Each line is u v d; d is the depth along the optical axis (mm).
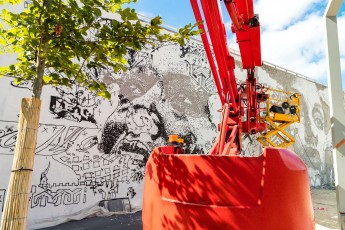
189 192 1837
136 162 10070
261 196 1702
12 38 2404
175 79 12016
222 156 1840
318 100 21219
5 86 7633
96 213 8531
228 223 1664
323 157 20312
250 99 6020
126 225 7586
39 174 7859
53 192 8016
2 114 7469
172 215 1850
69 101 8789
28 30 2215
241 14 4016
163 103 11367
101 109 9508
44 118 8203
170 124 11422
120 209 9102
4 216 1835
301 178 1914
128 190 9648
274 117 12164
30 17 2096
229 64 4785
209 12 3039
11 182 1893
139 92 10672
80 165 8703
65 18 2287
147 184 2252
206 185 1792
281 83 18406
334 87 5266
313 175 19016
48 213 7789
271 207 1683
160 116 11148
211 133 12891
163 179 2031
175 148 2980
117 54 2533
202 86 13031
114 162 9508
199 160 1878
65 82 2490
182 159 1961
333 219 8406
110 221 8000
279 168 1790
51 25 2254
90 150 9008
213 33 3355
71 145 8625
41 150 8008
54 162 8195
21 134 1977
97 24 2398
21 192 1877
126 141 9945
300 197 1842
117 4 2533
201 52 13359
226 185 1756
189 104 12320
